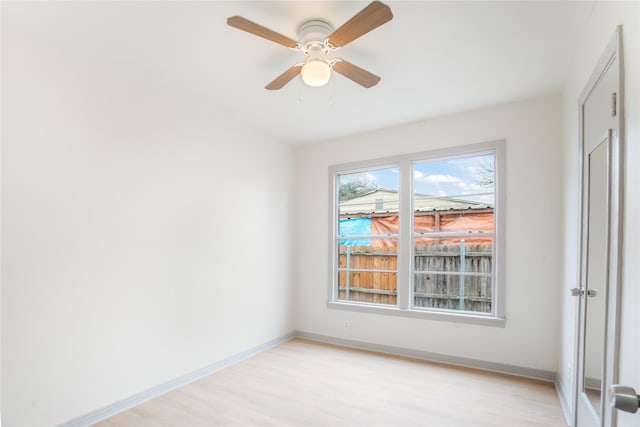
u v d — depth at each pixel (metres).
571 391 2.33
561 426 2.30
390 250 3.95
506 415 2.44
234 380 3.05
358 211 4.20
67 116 2.30
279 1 1.84
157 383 2.77
